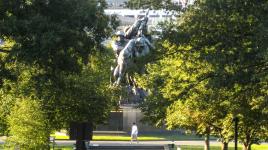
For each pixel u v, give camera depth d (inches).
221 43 1770.4
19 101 3132.4
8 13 2544.3
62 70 2677.2
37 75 2731.3
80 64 2790.4
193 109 2837.1
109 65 4426.7
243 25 1758.1
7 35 2492.6
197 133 3393.2
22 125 3073.3
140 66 1950.1
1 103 3412.9
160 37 1900.8
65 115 3518.7
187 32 1830.7
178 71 2091.5
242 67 1737.2
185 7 1905.8
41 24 2465.6
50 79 2738.7
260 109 2225.6
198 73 1967.3
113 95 4530.0
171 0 1920.5
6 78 2630.4
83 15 2576.3
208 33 1806.1
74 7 2583.7
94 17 2623.0
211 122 3105.3
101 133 5935.0
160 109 2187.5
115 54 5821.9
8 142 3120.1
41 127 3100.4
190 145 5162.4
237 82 1727.4
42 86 2918.3
